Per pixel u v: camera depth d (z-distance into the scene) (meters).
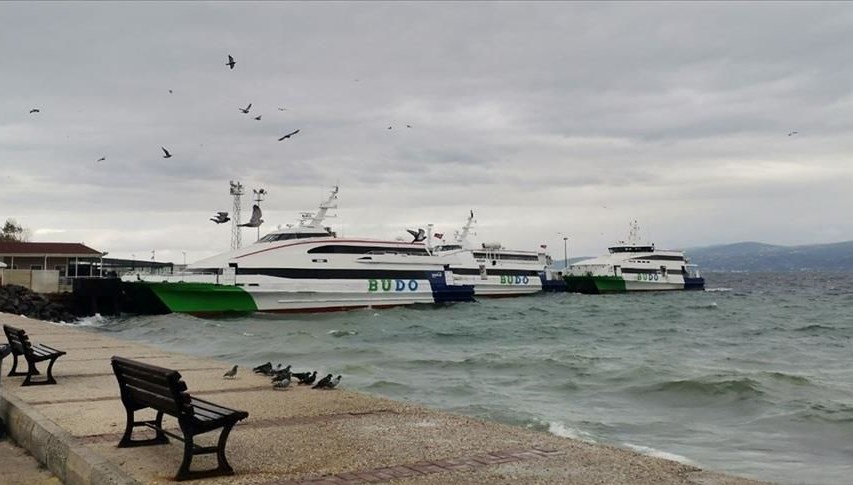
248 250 55.97
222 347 34.84
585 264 97.19
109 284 55.72
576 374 25.77
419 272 64.69
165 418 9.66
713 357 33.44
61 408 10.43
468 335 45.75
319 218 61.81
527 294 83.94
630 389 22.41
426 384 22.72
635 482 6.84
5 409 10.20
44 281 61.81
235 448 8.02
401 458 7.62
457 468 7.24
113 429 8.95
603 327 52.78
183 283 52.31
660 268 99.38
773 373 24.52
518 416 17.27
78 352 18.39
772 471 12.66
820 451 14.43
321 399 11.39
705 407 19.52
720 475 7.27
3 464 8.23
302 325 50.84
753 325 55.25
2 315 39.34
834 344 40.59
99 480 6.62
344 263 59.00
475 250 81.25
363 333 46.00
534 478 6.91
